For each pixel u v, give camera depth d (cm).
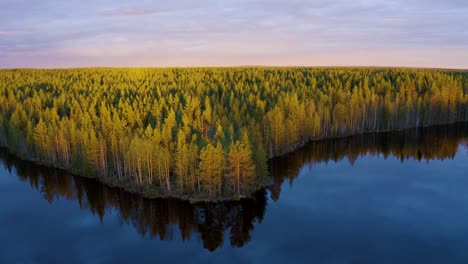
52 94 17238
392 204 6956
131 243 5638
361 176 8631
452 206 6819
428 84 18238
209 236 5841
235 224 6241
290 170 8950
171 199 6775
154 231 6031
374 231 5878
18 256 5262
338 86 18788
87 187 7688
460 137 12575
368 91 15138
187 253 5331
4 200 7312
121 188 7412
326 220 6300
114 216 6581
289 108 11994
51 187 7938
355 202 7075
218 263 5038
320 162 9712
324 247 5409
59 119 11162
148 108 11931
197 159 7212
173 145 7312
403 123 14088
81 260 5156
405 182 8219
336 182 8212
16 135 10181
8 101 14862
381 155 10475
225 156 6888
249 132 8538
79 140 8562
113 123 9338
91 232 6000
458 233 5766
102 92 17075
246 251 5350
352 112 13100
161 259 5162
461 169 9125
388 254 5184
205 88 18638
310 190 7700
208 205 6588
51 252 5359
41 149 9519
